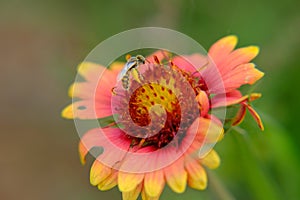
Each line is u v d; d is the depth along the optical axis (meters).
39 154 0.43
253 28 0.37
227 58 0.29
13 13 0.46
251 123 0.31
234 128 0.30
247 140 0.31
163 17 0.36
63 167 0.42
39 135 0.45
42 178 0.42
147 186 0.27
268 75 0.35
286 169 0.33
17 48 0.48
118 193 0.39
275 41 0.36
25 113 0.46
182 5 0.36
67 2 0.43
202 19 0.37
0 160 0.43
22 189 0.42
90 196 0.40
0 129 0.46
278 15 0.37
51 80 0.46
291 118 0.35
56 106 0.45
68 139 0.43
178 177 0.26
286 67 0.35
